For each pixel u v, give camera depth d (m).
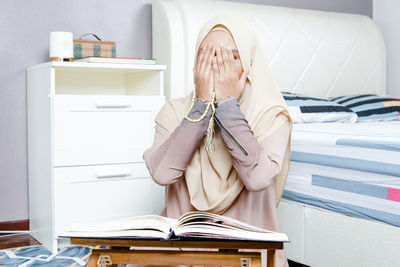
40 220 2.50
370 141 1.64
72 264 2.13
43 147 2.41
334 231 1.74
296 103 2.70
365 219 1.64
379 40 3.57
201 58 1.32
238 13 2.96
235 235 0.95
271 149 1.30
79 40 2.63
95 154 2.34
